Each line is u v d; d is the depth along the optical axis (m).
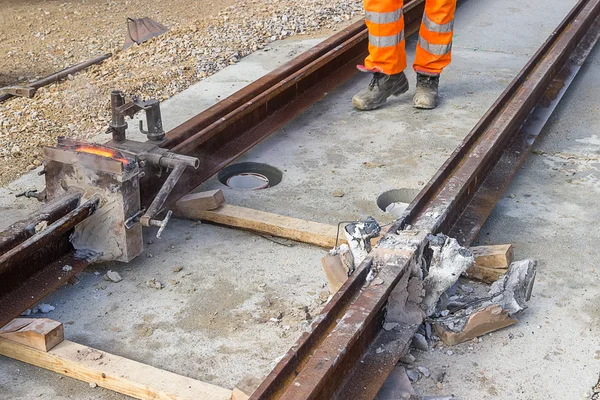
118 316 3.38
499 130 4.50
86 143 3.60
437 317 3.28
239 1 9.31
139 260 3.80
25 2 9.50
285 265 3.79
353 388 2.75
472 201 4.11
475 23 8.17
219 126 4.46
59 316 3.37
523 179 4.72
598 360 3.10
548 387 2.94
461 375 3.00
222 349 3.16
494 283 3.40
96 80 6.55
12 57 7.57
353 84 6.39
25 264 3.30
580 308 3.45
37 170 4.74
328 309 2.76
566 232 4.12
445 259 3.18
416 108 5.85
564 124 5.55
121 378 2.83
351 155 5.05
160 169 3.80
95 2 9.55
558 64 6.12
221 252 3.89
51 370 2.99
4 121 5.58
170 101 5.99
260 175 4.84
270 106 5.30
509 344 3.18
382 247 3.20
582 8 7.21
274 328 3.30
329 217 4.25
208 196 4.10
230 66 6.82
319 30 7.93
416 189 4.58
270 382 2.39
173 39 7.55
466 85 6.36
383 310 3.07
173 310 3.42
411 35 7.72
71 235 3.58
